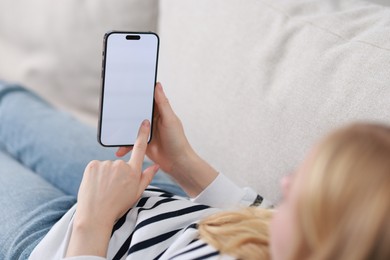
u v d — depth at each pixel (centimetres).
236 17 110
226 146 106
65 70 155
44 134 127
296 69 97
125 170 82
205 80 112
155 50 85
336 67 92
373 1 124
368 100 86
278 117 97
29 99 141
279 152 97
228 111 106
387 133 49
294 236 51
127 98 86
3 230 97
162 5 129
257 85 102
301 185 50
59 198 103
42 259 79
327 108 91
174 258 72
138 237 77
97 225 77
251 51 105
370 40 91
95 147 123
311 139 92
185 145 91
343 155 48
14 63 164
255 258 67
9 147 132
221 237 71
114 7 146
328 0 107
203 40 114
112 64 84
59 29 154
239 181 103
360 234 45
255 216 73
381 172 46
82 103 155
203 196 91
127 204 81
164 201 82
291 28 102
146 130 86
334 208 47
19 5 162
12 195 105
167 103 88
